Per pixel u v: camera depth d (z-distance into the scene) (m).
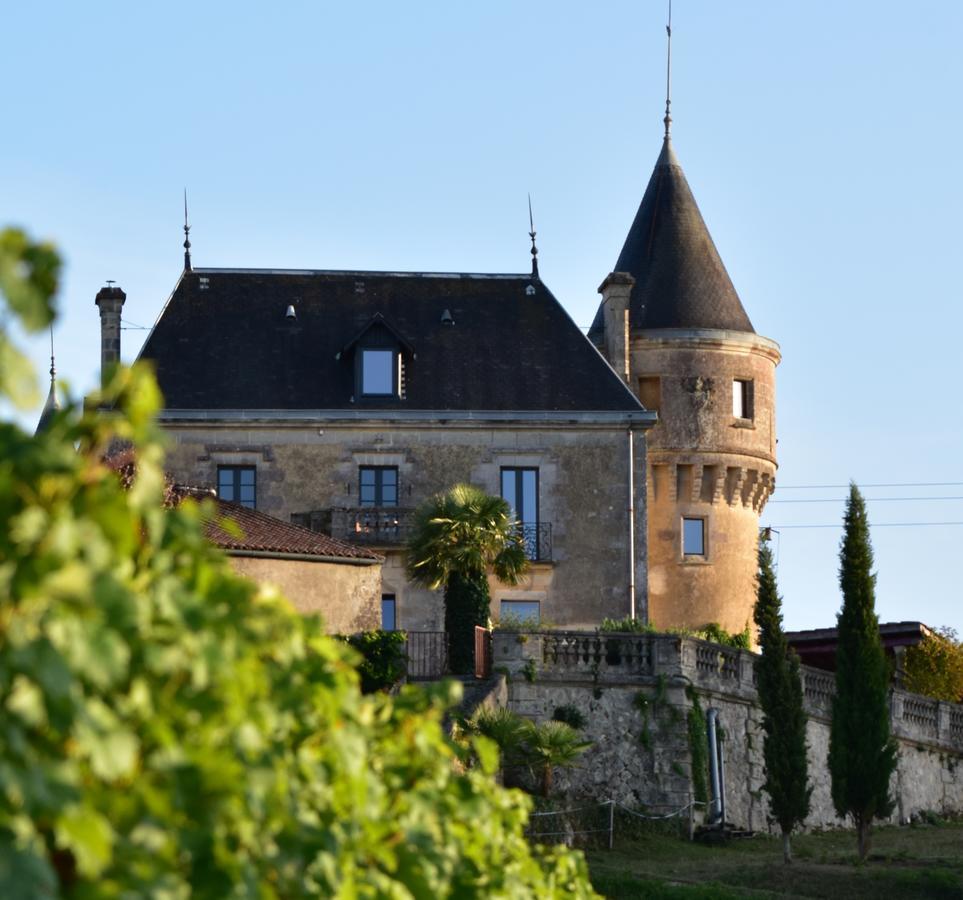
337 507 107.81
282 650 18.55
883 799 79.62
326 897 17.62
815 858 79.38
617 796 85.75
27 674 13.42
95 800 14.35
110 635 14.04
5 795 13.16
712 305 122.25
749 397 122.06
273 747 17.86
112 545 14.63
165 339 113.38
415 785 21.48
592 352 116.06
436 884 20.19
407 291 119.12
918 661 119.12
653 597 118.62
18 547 13.73
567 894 26.27
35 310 13.75
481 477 110.19
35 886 12.87
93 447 15.24
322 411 109.56
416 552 92.56
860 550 82.25
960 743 108.12
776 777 78.31
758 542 123.38
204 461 108.69
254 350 113.44
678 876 73.50
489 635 88.75
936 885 71.06
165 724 15.48
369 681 86.56
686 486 119.69
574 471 110.81
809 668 97.31
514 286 120.56
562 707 86.94
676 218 125.81
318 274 119.31
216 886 15.46
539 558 109.31
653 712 87.31
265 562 92.69
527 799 25.52
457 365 114.12
